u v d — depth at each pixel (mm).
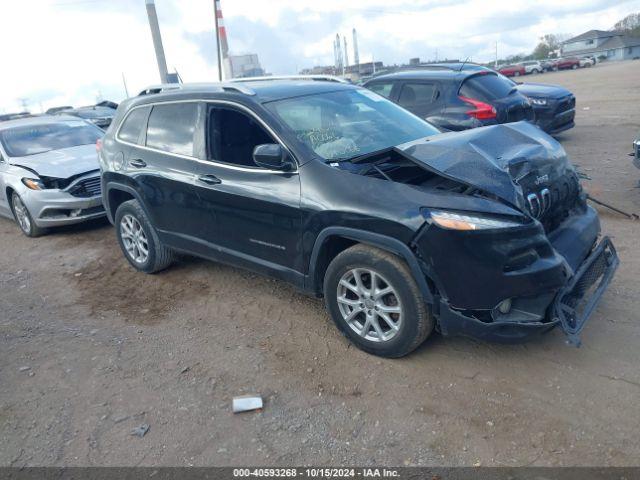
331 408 3377
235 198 4316
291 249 4082
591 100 19609
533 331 3334
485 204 3285
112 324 4703
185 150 4852
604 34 99000
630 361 3588
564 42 104188
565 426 3066
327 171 3830
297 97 4594
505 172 3465
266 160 3885
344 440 3100
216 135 4609
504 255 3223
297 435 3168
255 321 4562
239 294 5102
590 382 3418
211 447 3113
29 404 3604
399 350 3682
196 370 3893
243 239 4445
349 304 3863
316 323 4434
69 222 7316
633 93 20688
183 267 5840
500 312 3400
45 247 7125
